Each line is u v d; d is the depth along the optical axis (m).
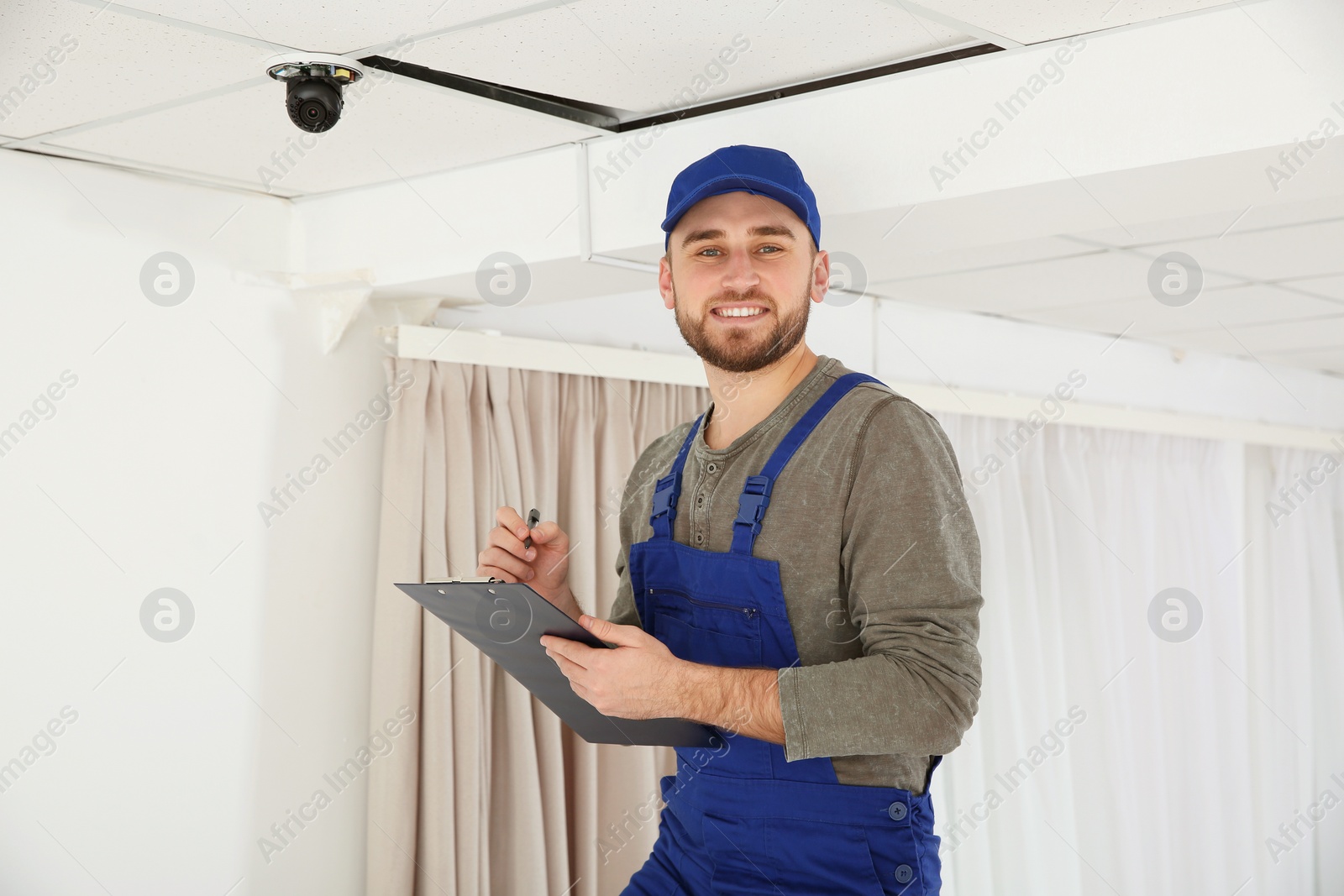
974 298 3.46
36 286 2.15
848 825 1.28
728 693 1.20
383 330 2.62
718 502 1.39
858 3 1.50
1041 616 4.09
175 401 2.34
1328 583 5.39
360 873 2.62
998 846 3.87
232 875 2.41
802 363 1.44
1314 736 5.32
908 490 1.23
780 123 1.87
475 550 2.61
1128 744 4.33
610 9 1.51
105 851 2.23
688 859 1.41
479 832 2.59
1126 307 3.62
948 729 1.16
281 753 2.50
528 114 1.92
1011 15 1.54
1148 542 4.56
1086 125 1.62
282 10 1.50
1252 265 2.92
